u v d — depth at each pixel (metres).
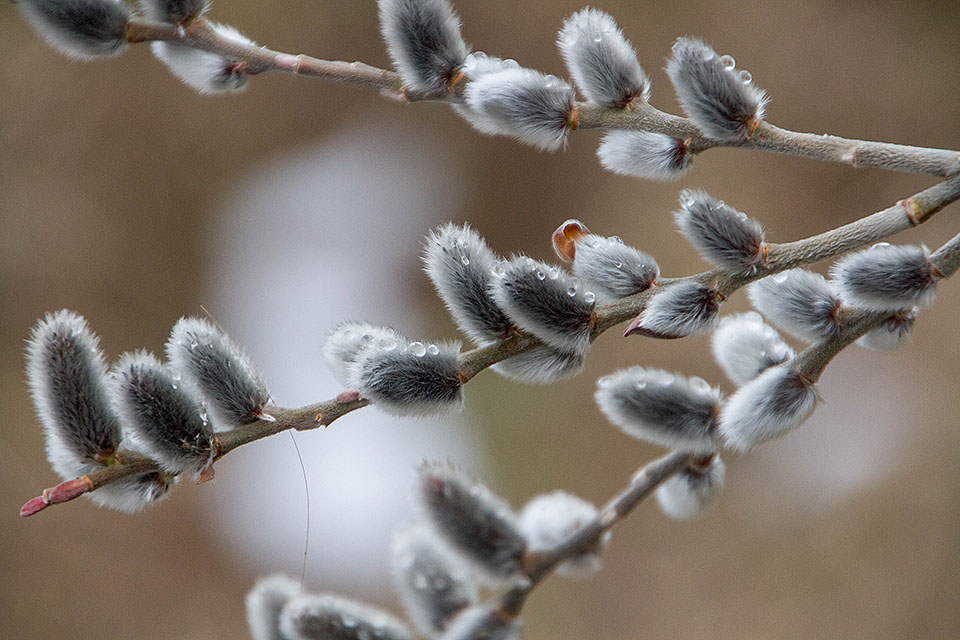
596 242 0.79
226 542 1.87
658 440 0.80
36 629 1.86
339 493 1.83
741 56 2.07
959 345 1.68
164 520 1.93
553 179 2.13
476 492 0.83
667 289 0.79
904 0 2.03
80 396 0.77
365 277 2.12
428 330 2.05
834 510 1.64
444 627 0.84
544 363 0.79
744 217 0.79
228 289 2.16
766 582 1.62
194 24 0.81
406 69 0.81
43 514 1.97
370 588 1.73
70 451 0.77
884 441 1.65
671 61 0.80
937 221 1.76
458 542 0.83
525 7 2.16
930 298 0.78
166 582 1.87
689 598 1.65
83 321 0.78
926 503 1.58
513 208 2.15
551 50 2.14
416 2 0.81
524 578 0.83
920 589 1.52
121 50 0.81
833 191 1.92
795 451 1.72
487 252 0.79
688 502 0.84
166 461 0.77
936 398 1.65
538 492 1.81
